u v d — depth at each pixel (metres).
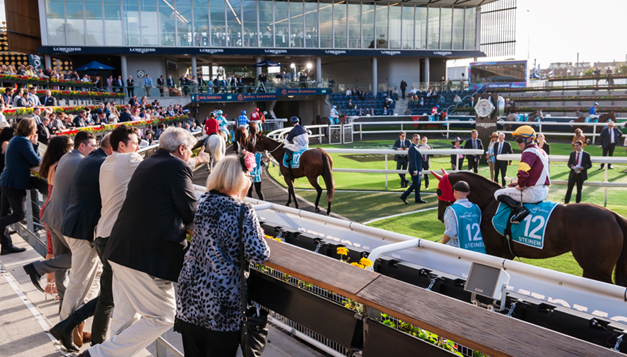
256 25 34.12
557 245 4.10
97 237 3.02
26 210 5.40
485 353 1.30
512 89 36.09
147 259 2.48
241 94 31.67
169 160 2.54
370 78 39.47
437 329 1.42
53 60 32.91
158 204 2.47
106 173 2.99
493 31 52.25
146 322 2.61
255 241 2.05
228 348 2.13
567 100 32.72
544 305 2.65
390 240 3.83
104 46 30.98
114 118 17.02
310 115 38.09
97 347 2.64
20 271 4.96
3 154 5.85
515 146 20.05
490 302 2.79
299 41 35.41
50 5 29.94
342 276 1.84
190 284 2.13
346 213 9.27
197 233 2.14
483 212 4.74
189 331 2.15
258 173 9.95
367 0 36.09
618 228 3.79
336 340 1.88
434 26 38.12
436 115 27.73
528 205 4.35
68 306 3.49
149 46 31.95
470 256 3.21
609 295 2.67
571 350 1.25
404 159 11.88
